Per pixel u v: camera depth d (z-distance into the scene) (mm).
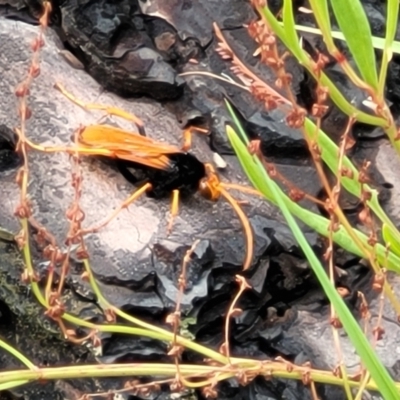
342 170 243
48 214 281
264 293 284
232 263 278
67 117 290
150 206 285
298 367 252
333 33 272
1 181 288
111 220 280
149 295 275
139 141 282
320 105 234
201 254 275
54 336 286
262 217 283
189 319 274
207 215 283
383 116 232
